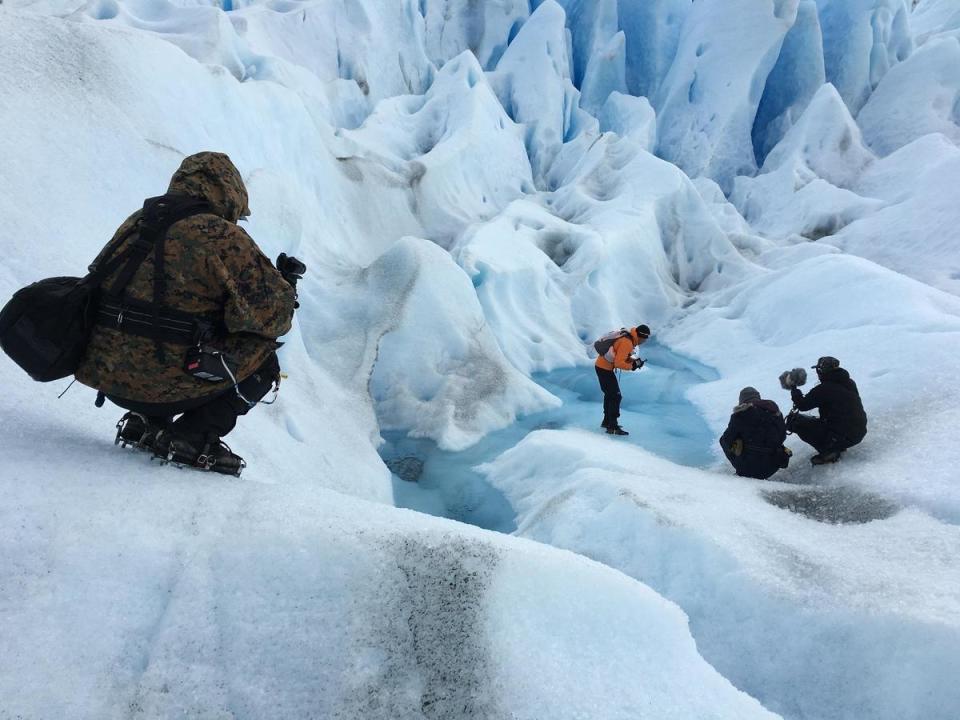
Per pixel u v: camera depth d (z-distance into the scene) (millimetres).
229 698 1279
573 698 1382
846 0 18875
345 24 14445
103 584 1374
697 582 3377
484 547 1589
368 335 6902
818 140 16031
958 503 3840
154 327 1602
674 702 1420
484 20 18578
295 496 1748
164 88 5781
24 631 1252
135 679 1263
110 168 4473
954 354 5805
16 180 3611
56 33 4930
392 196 10930
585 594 1582
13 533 1402
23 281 3000
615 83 18250
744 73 16797
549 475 5152
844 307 7871
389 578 1486
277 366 1896
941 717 2572
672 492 4121
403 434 6301
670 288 11461
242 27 11734
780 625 3033
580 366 9156
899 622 2752
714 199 15078
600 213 12016
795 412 5203
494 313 8945
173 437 1799
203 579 1432
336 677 1337
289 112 8656
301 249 7758
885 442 5055
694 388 8172
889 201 13406
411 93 15930
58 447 1767
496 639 1449
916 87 17078
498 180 13375
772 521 3859
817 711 2818
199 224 1625
